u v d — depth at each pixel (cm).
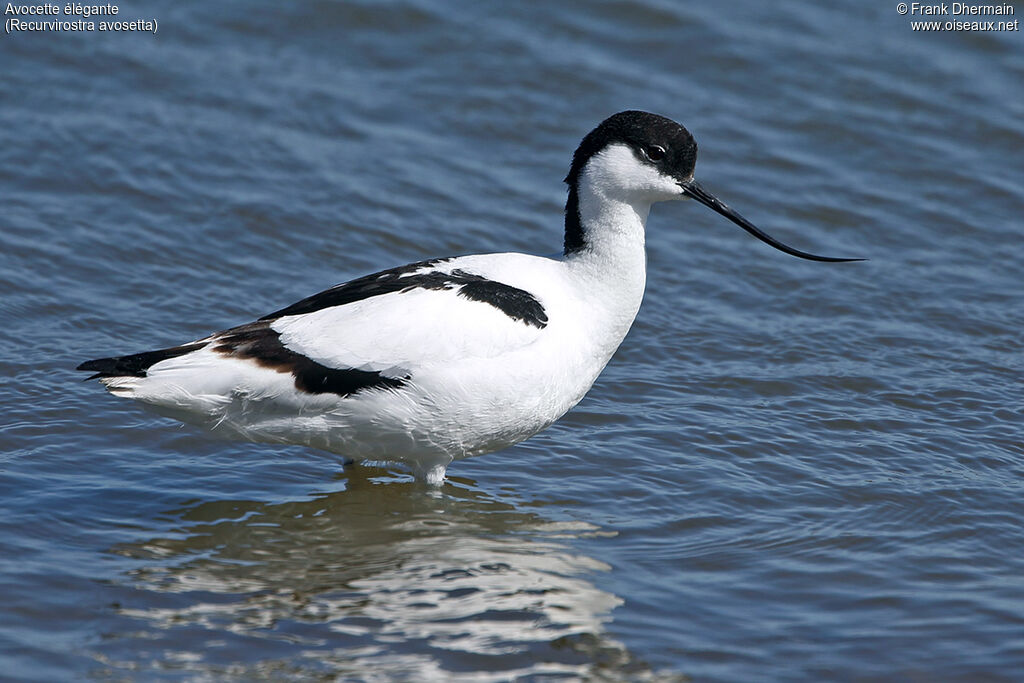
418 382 1017
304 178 1686
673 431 1253
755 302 1541
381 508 1104
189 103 1802
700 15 2039
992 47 2005
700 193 1103
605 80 1917
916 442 1243
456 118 1834
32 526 1033
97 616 913
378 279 1058
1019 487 1157
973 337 1474
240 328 1038
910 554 1046
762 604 968
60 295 1420
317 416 1032
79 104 1772
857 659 901
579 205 1098
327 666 866
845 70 1955
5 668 844
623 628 929
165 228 1569
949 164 1805
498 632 916
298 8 1978
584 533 1070
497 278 1064
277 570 994
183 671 854
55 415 1212
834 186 1756
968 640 926
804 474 1177
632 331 1459
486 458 1198
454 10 2008
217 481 1143
